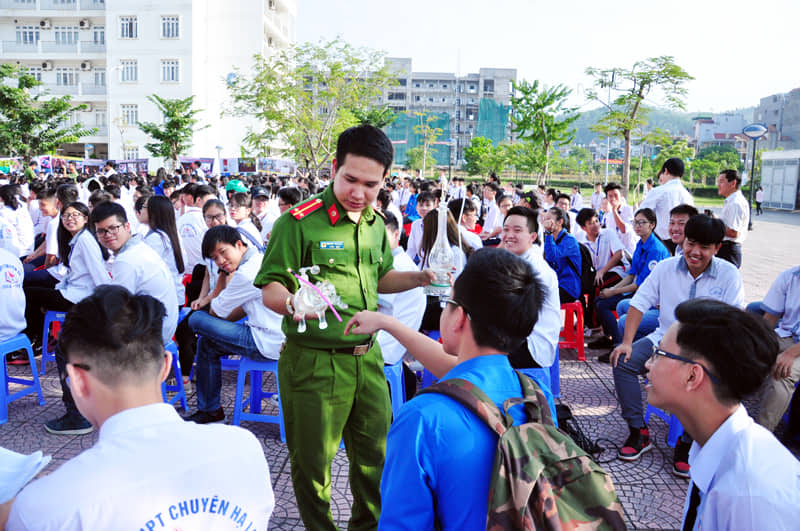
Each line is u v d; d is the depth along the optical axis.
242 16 41.41
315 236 2.28
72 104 41.59
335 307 2.30
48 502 1.11
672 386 1.58
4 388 3.91
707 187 45.72
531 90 30.06
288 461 3.53
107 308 1.25
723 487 1.45
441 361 1.74
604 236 6.45
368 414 2.47
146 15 39.56
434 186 12.93
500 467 1.20
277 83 24.05
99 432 1.27
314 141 24.86
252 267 3.66
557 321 3.61
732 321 1.52
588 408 4.41
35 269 5.66
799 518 1.35
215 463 1.26
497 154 48.09
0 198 6.17
